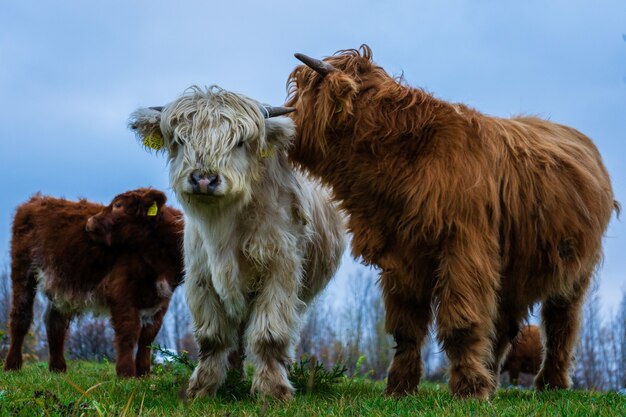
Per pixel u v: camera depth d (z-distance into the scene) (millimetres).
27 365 11477
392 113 6238
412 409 5430
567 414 4844
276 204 6477
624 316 29406
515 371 13938
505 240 6359
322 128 6395
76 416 4625
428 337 6645
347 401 5930
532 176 6441
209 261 6430
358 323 26188
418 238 6129
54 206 10266
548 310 7617
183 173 6109
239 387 6789
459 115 6246
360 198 6375
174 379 7355
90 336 19734
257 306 6469
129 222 9273
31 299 10148
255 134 6227
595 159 7602
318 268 7500
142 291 9281
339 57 6688
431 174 5996
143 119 6426
